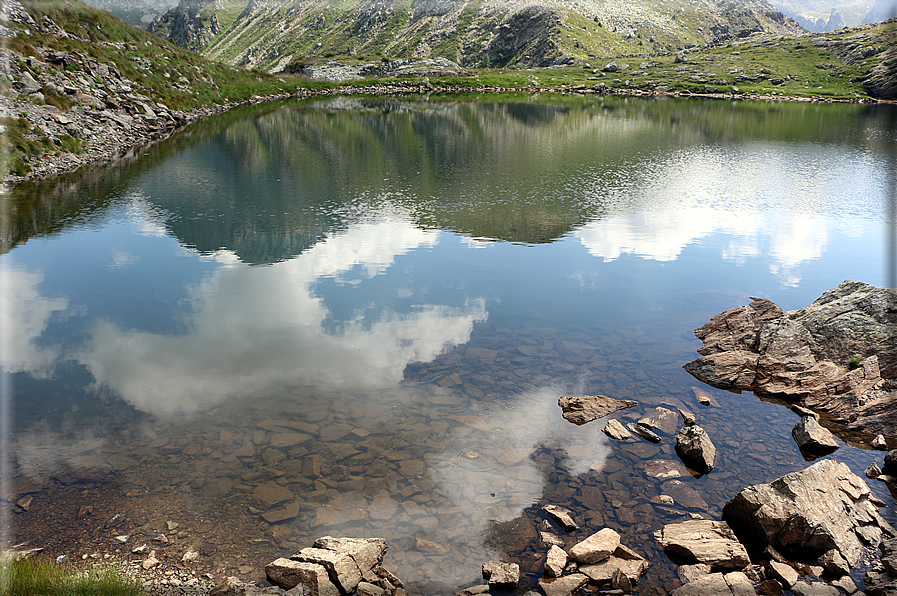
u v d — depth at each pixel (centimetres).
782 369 1420
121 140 5247
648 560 852
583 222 2869
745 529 923
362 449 1111
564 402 1288
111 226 2773
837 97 13838
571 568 822
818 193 3494
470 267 2219
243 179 3938
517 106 11088
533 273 2150
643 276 2116
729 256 2342
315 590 752
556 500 984
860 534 885
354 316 1755
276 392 1315
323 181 3884
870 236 2595
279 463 1065
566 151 5303
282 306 1831
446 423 1205
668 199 3359
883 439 1171
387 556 852
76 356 1484
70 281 2053
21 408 1240
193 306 1828
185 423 1191
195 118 7631
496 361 1482
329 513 941
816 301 1691
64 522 906
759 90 15000
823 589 784
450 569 830
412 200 3338
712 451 1106
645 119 8588
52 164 4069
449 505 966
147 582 782
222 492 985
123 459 1070
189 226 2778
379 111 9650
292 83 13888
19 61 4912
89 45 6869
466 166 4494
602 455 1112
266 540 880
